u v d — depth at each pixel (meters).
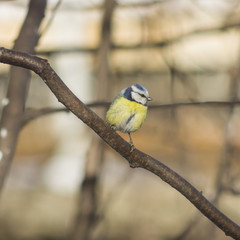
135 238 16.42
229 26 9.23
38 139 31.48
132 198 20.80
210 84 21.12
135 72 14.51
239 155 9.95
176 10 11.35
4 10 9.40
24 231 18.28
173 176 4.46
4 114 5.96
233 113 8.68
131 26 15.34
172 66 10.55
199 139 22.78
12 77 5.96
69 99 3.90
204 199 4.50
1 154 5.91
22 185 24.27
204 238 9.76
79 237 8.41
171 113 11.60
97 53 8.77
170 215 18.06
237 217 15.57
